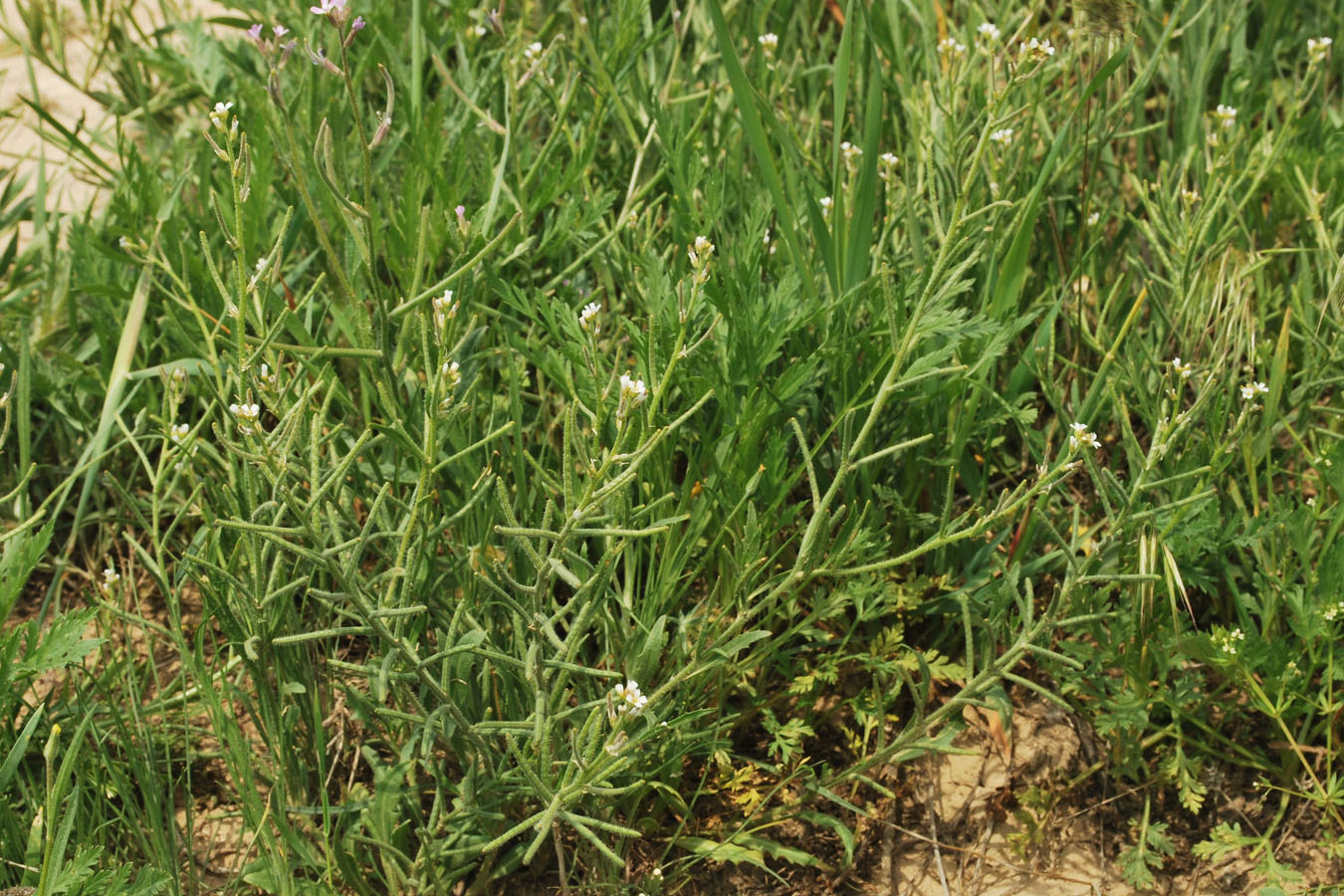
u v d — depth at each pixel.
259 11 4.14
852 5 2.81
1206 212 2.97
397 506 2.34
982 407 2.78
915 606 2.69
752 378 2.51
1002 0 3.63
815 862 2.50
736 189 3.24
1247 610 2.70
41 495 3.17
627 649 2.49
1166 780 2.64
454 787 2.38
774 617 2.79
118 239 3.31
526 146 3.41
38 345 3.36
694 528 2.51
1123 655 2.54
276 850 2.32
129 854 2.45
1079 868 2.60
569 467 1.99
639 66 3.76
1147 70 3.22
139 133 4.47
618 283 3.28
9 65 5.02
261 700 2.37
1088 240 3.29
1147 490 2.59
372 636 2.60
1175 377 2.75
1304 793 2.54
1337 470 2.56
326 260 3.29
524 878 2.52
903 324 2.62
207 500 3.00
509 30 3.78
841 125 2.85
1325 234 3.03
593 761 2.05
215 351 2.75
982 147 2.16
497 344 3.02
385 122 2.28
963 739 2.74
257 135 3.01
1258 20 4.16
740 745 2.72
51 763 2.02
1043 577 2.92
